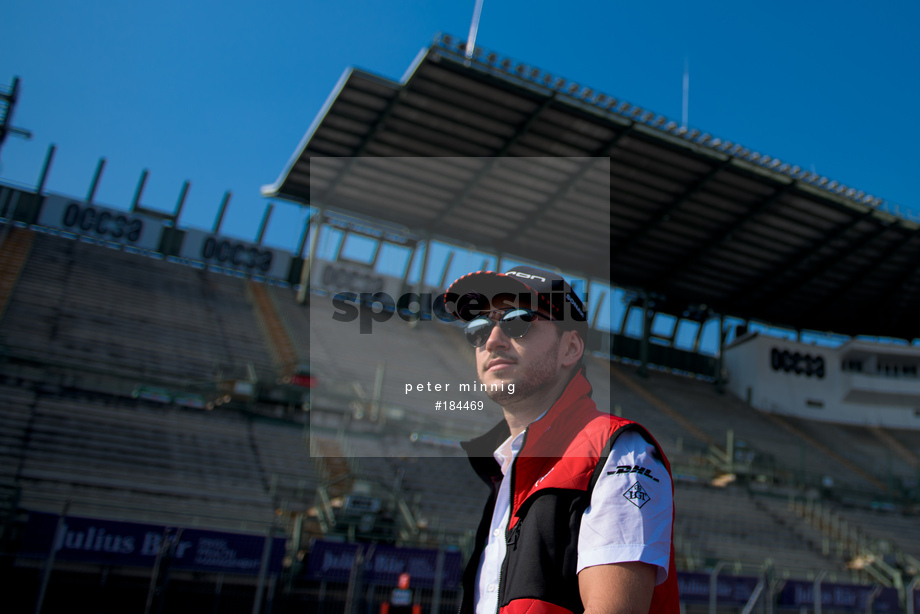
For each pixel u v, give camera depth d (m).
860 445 35.03
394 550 10.67
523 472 1.24
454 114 23.59
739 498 24.00
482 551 1.33
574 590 1.09
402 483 14.36
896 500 28.81
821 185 26.06
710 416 32.28
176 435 15.70
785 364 37.03
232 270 28.38
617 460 1.15
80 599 9.12
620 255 31.30
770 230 29.25
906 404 37.47
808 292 34.78
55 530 8.84
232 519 11.66
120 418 15.73
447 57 21.02
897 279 33.34
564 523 1.13
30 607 8.73
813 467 30.08
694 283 34.22
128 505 12.12
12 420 14.19
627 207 27.95
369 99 23.00
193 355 20.88
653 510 1.10
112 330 20.80
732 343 38.25
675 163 25.20
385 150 25.19
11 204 25.84
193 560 9.41
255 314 25.47
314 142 24.89
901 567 21.66
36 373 16.58
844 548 22.20
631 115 23.05
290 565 10.23
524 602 1.08
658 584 1.13
